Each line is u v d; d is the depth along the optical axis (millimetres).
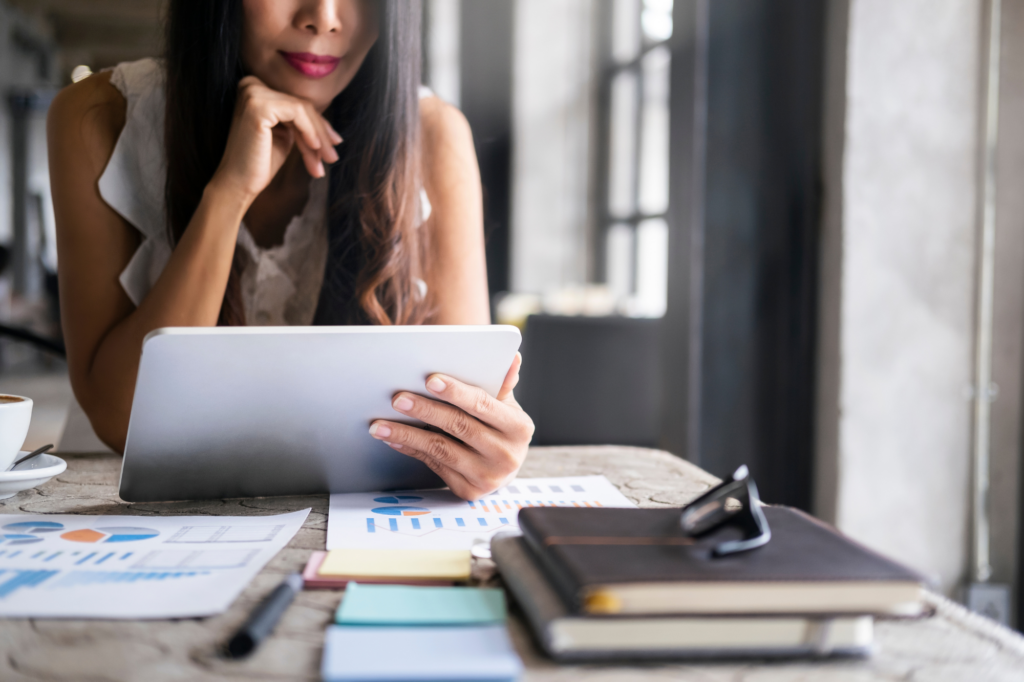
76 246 1023
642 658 360
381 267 1083
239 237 1106
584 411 2482
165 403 580
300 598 432
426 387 605
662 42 5449
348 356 580
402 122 1059
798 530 437
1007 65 1692
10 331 1302
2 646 365
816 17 1749
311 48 955
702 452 1813
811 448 1791
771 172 1787
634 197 6055
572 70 6262
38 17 10289
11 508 637
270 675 343
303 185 1150
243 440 627
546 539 401
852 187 1688
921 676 354
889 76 1688
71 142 1031
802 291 1783
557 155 6281
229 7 943
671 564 367
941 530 1741
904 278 1716
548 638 348
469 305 1206
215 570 469
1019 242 1713
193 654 362
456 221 1212
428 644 352
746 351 1805
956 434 1737
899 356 1720
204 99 985
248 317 1148
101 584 441
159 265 1075
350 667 325
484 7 6133
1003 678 356
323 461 667
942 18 1696
